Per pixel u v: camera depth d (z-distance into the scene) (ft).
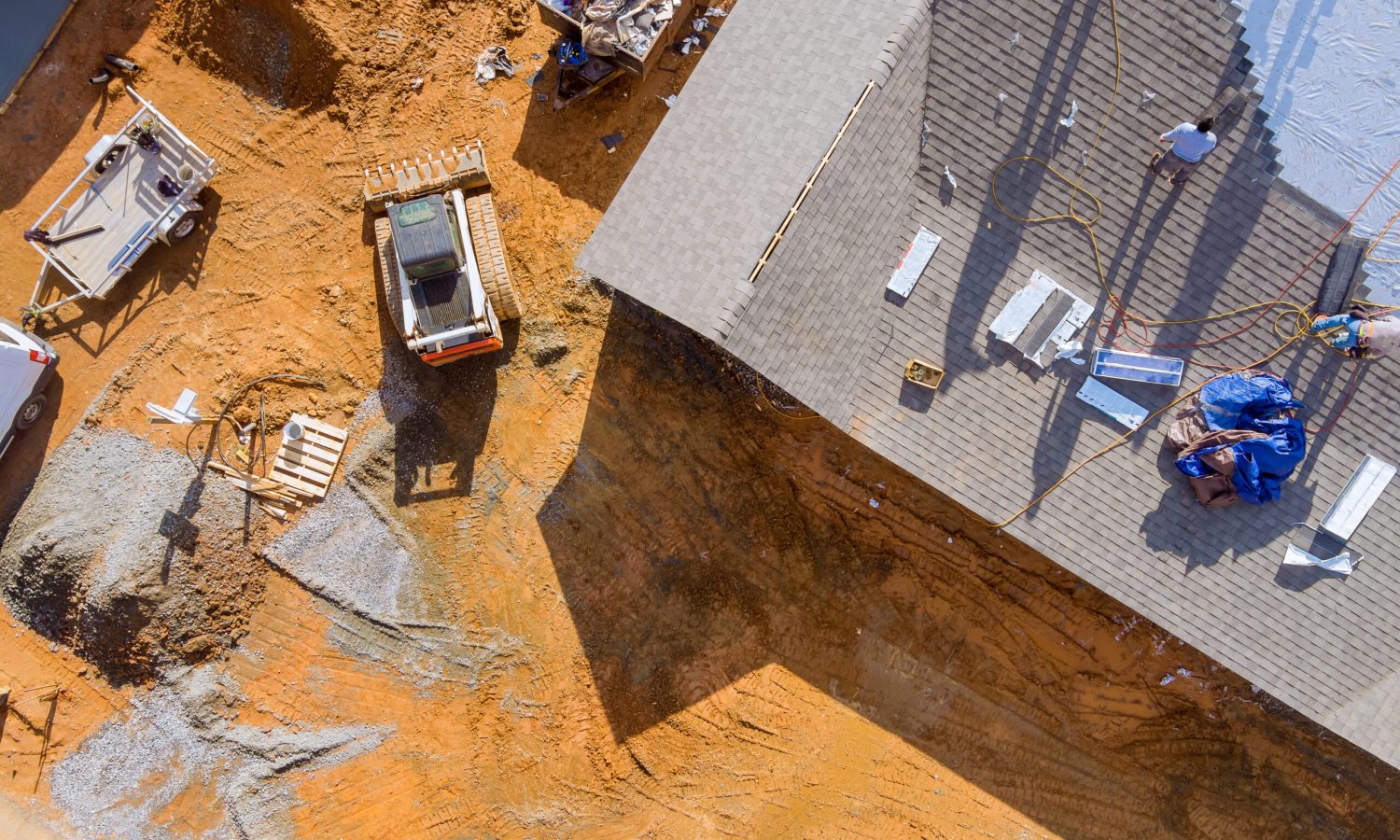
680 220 50.11
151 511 58.08
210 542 58.75
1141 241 52.11
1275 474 52.26
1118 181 51.72
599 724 60.59
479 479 61.26
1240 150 50.31
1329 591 53.42
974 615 63.21
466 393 61.46
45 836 58.70
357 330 61.72
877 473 62.75
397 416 61.26
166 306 61.87
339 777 59.67
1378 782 62.85
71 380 61.05
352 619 60.49
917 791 61.77
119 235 60.13
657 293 49.24
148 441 59.88
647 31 60.80
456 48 63.87
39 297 61.16
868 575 63.00
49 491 59.52
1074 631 63.31
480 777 60.08
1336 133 63.93
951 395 53.57
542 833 60.03
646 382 61.98
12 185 62.28
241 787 58.85
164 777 59.26
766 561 62.28
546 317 61.87
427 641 60.49
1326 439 52.85
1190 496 53.36
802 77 51.21
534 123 63.57
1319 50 63.82
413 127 63.31
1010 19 50.39
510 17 63.98
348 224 62.85
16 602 59.47
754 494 62.34
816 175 49.03
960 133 52.11
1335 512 52.75
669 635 61.36
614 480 61.52
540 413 61.67
